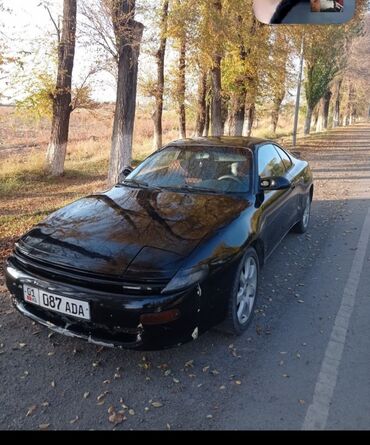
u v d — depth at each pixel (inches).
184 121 739.4
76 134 1056.2
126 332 106.0
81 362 118.8
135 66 351.6
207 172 165.5
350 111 2628.0
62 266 111.9
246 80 578.6
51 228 129.3
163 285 105.0
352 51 1252.5
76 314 109.0
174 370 115.7
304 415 99.0
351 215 291.7
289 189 193.9
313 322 142.9
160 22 442.3
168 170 171.3
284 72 603.5
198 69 582.6
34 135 973.2
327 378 112.9
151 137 1051.9
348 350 126.3
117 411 99.7
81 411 99.6
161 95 645.3
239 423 96.3
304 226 243.4
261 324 141.1
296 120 764.6
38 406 101.0
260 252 151.8
